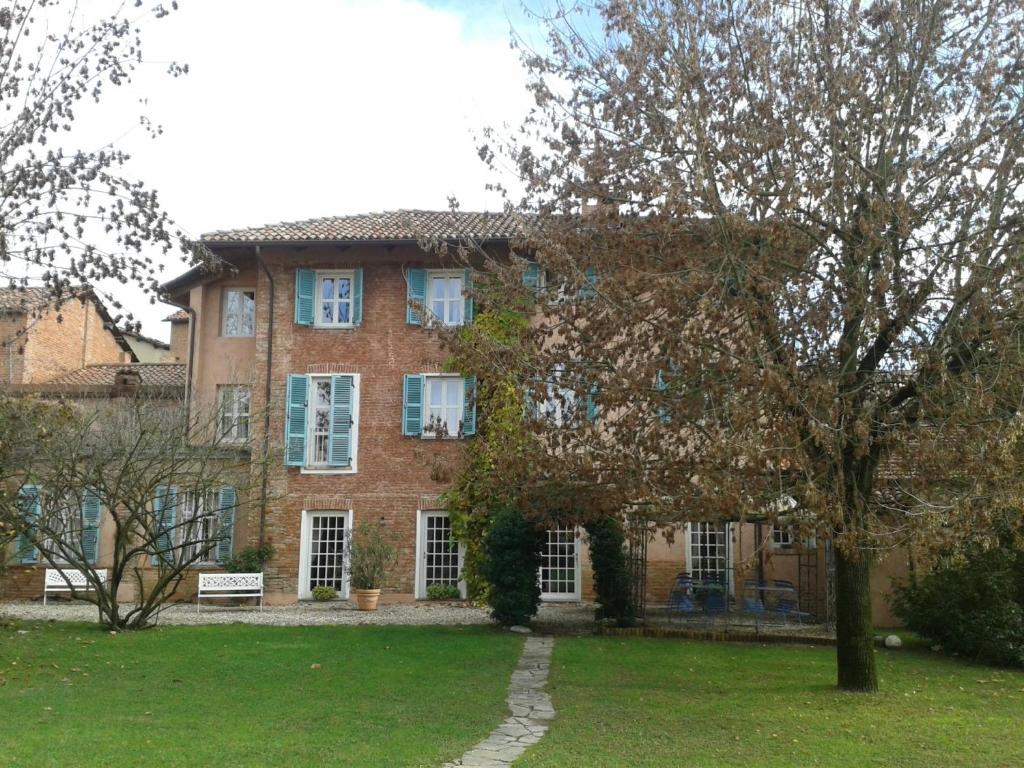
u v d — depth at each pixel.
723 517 12.44
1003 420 10.36
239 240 25.14
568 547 24.38
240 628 18.69
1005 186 11.64
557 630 19.09
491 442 19.70
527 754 9.15
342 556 24.88
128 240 13.62
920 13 12.13
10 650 15.42
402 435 24.97
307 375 25.42
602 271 12.49
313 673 13.50
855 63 12.13
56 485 18.30
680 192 11.52
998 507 10.59
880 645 17.78
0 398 18.25
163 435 19.03
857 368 11.60
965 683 13.75
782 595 20.70
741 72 12.17
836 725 10.64
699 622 20.12
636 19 12.52
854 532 10.55
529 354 12.73
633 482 12.12
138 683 12.69
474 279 15.16
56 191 13.25
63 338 31.09
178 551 24.86
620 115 12.80
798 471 11.33
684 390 11.59
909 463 11.66
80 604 24.16
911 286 11.63
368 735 9.80
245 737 9.56
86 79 13.59
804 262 11.79
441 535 24.84
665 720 10.84
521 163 13.51
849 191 11.88
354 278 25.73
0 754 8.60
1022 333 10.85
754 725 10.61
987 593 15.95
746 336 10.63
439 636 17.59
